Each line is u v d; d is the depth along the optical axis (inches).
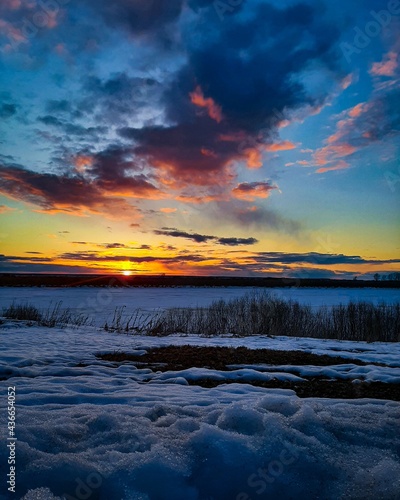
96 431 113.5
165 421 121.7
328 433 114.0
